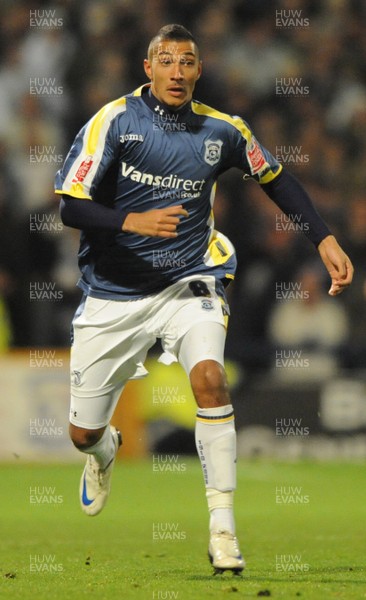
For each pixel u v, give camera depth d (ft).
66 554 78.38
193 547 83.30
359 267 176.24
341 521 102.73
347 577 64.69
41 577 64.75
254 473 146.00
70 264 175.01
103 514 108.78
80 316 72.95
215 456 64.39
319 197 189.06
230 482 64.23
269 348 167.94
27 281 173.27
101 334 71.82
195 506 115.65
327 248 71.00
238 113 199.31
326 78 206.59
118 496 124.26
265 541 87.20
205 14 208.64
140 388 159.33
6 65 195.83
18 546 83.61
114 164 68.23
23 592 57.93
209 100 199.00
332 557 76.07
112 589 58.85
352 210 184.14
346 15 216.33
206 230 71.36
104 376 73.20
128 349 72.13
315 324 169.58
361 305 171.73
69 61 196.34
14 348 171.63
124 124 67.36
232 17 211.00
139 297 70.69
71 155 67.26
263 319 173.78
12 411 156.87
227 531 63.36
